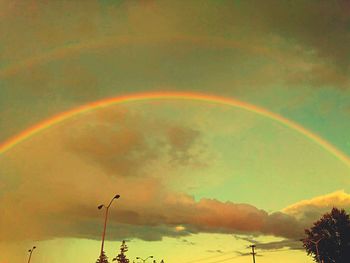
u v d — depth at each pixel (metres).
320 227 58.38
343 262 56.66
